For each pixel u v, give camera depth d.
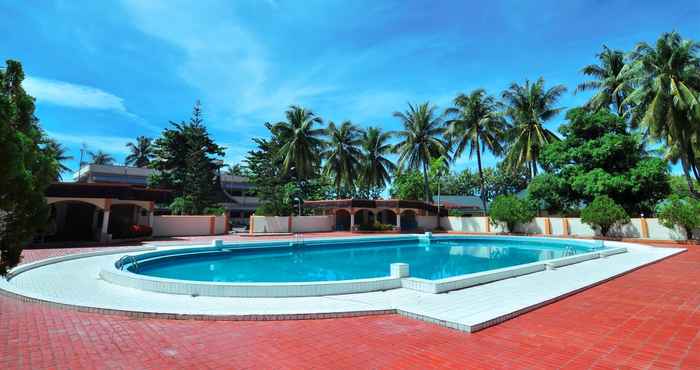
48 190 18.23
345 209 33.06
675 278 9.59
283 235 27.64
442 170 37.50
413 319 5.67
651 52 22.95
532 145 33.72
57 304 6.21
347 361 3.95
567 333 4.92
